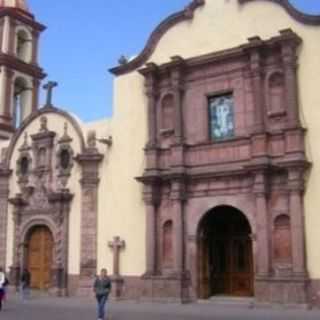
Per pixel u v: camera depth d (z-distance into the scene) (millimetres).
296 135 22766
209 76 26031
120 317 19688
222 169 24500
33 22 40938
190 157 25766
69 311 21984
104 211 28250
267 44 24141
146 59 28328
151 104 27234
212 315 19891
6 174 33312
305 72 23469
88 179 28984
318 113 22812
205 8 26828
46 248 30844
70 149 30234
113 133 28812
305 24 23766
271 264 22719
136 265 26625
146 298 25469
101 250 27922
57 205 29984
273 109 23969
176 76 26516
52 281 29516
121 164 28125
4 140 36094
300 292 21609
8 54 38156
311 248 22031
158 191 26422
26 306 24125
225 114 25578
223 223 26844
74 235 29234
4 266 32281
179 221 25266
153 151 26562
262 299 22422
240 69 25125
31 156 32312
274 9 24734
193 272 24953
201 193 25297
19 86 39906
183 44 27219
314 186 22375
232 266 26156
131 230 27094
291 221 22344
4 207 33156
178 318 19078
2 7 39281
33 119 32781
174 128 26172
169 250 25750
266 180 23234
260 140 23547
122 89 28969
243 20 25547
